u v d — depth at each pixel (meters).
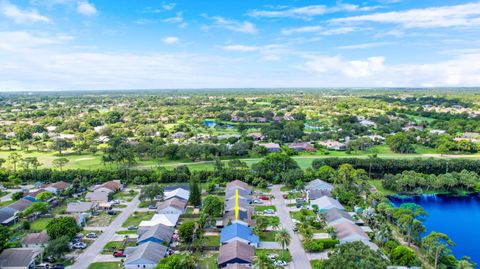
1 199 153.25
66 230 106.81
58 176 175.50
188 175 178.62
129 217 131.75
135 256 94.50
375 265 69.81
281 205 143.75
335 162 195.50
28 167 196.75
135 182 173.62
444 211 145.62
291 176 166.62
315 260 98.31
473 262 103.38
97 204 141.25
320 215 127.00
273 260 96.12
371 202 137.88
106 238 113.25
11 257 93.19
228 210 130.12
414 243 109.50
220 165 190.12
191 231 107.81
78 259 99.62
